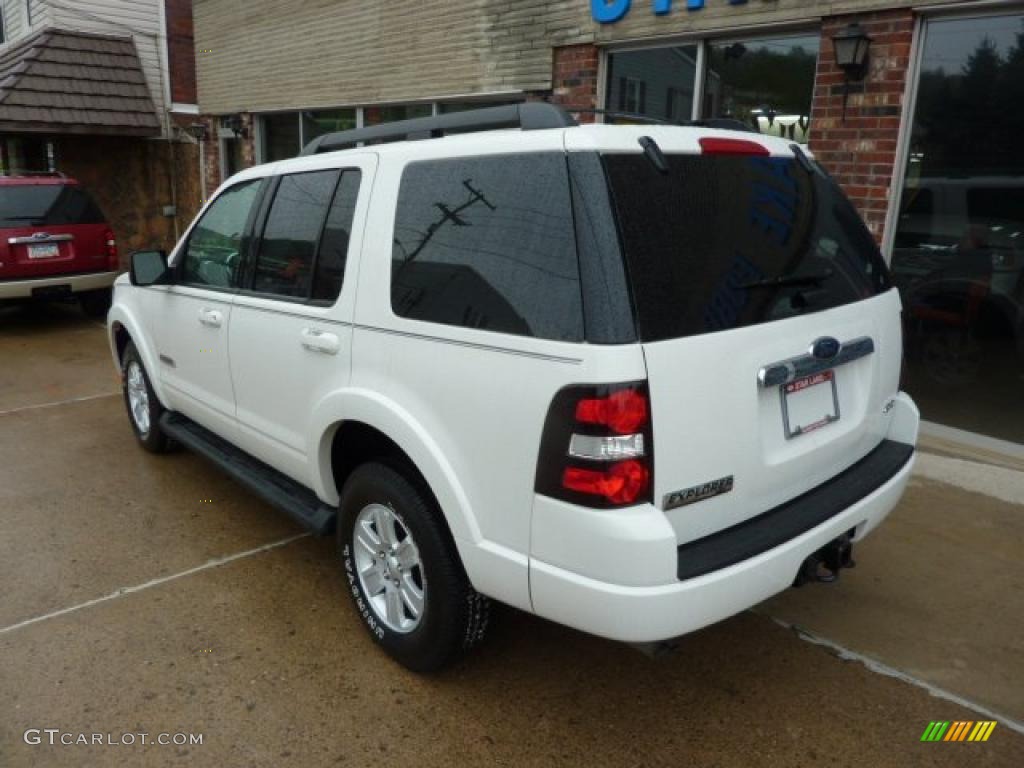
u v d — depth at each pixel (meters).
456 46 8.55
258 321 3.58
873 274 3.11
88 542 4.09
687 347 2.28
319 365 3.19
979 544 4.08
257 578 3.75
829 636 3.32
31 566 3.84
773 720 2.82
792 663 3.14
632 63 7.06
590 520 2.20
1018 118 5.02
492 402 2.43
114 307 5.27
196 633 3.29
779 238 2.70
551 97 7.66
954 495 4.64
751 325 2.47
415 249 2.80
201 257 4.23
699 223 2.46
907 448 3.17
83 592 3.61
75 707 2.84
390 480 2.88
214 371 4.05
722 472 2.40
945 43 5.20
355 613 3.46
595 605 2.24
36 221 9.01
